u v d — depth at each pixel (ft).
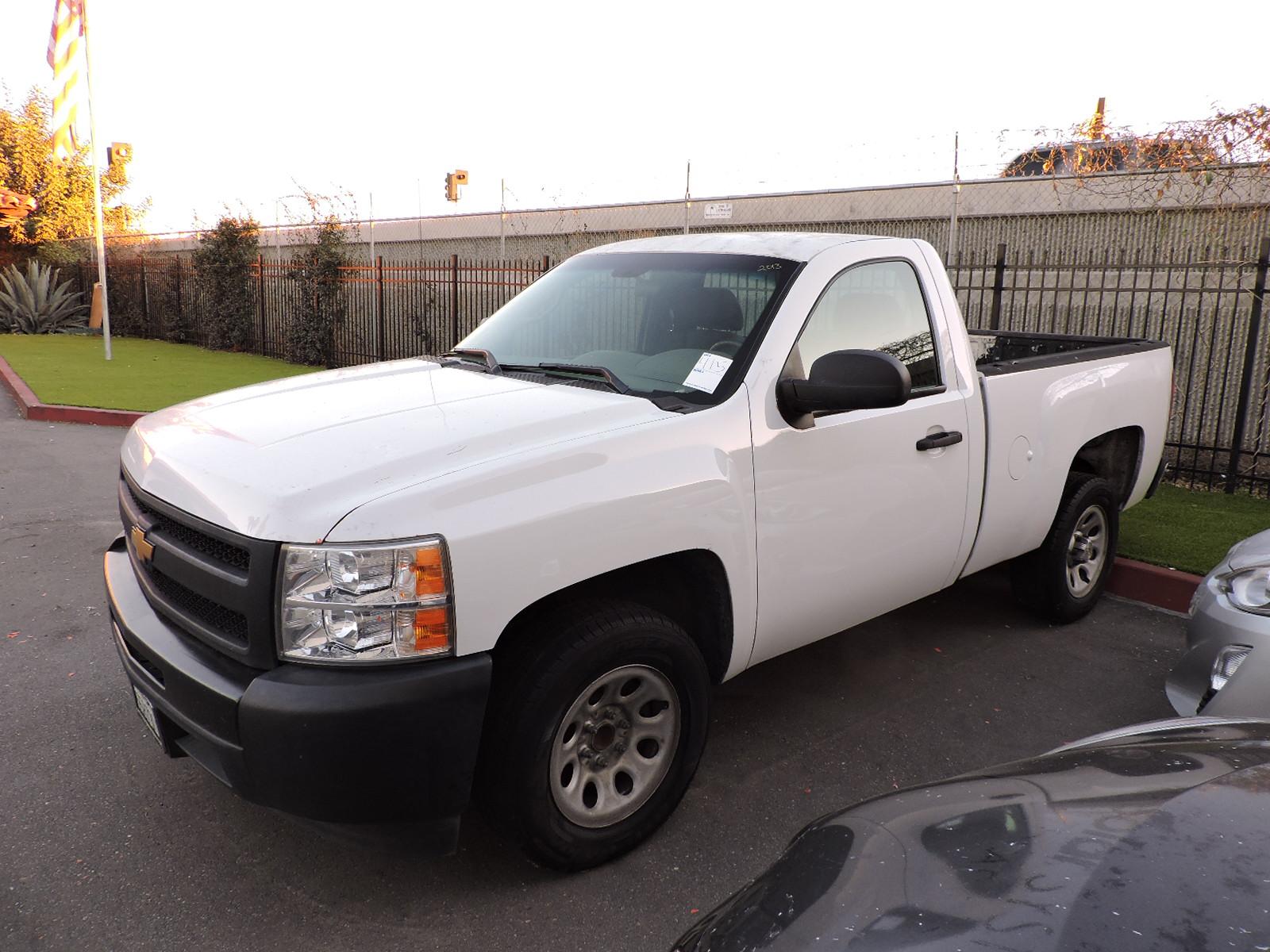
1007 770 6.34
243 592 8.02
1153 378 17.33
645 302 12.20
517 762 8.66
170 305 74.38
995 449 13.67
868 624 16.56
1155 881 4.54
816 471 11.02
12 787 10.91
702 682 9.99
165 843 9.95
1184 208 28.86
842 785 11.30
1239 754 6.11
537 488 8.61
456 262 47.55
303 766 7.70
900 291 12.79
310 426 9.63
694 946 5.25
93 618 15.93
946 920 4.53
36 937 8.49
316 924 8.76
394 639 7.86
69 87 54.65
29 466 26.91
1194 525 21.80
